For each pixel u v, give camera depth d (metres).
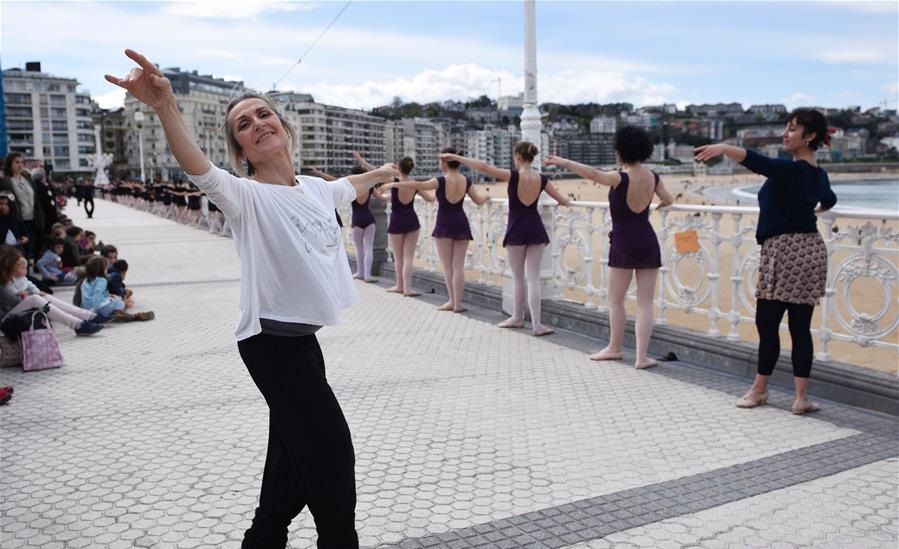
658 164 147.25
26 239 9.57
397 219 9.62
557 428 4.50
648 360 5.94
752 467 3.85
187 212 25.67
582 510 3.38
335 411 2.33
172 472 3.88
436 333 7.33
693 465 3.89
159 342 7.07
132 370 6.02
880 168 141.88
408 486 3.66
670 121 185.38
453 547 3.04
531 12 7.58
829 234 5.19
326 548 2.35
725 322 8.74
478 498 3.52
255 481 3.75
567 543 3.07
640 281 5.89
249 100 2.46
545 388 5.36
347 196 2.70
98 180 68.62
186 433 4.48
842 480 3.67
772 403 4.95
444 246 8.42
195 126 125.06
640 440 4.28
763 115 197.62
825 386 5.04
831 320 8.17
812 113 4.53
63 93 140.25
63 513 3.41
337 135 120.94
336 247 2.49
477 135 146.88
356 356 6.37
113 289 8.73
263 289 2.28
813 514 3.31
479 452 4.11
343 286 2.48
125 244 17.50
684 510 3.36
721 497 3.50
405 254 9.68
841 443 4.19
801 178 4.53
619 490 3.59
